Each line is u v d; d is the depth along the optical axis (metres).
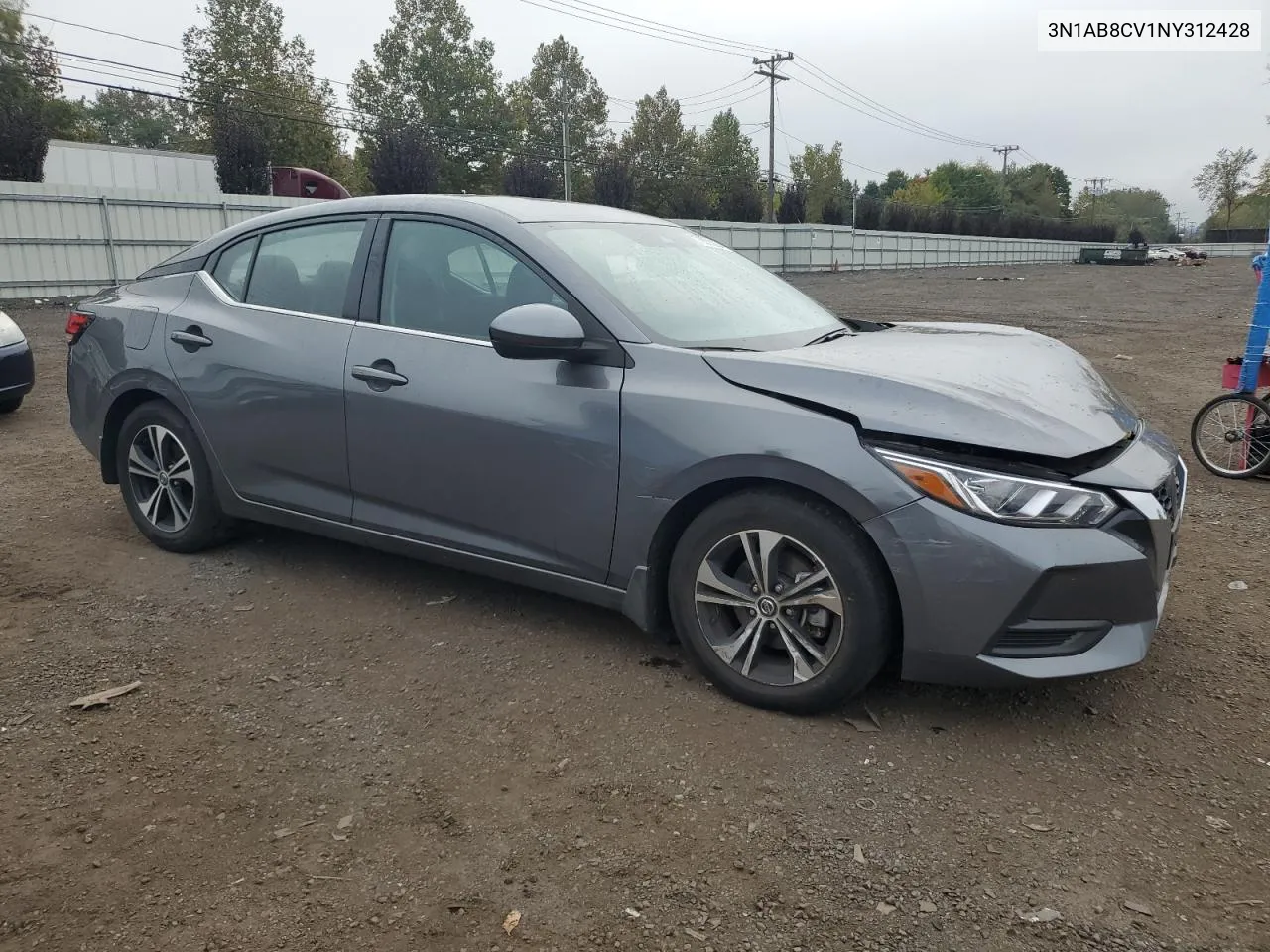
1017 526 2.66
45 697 3.18
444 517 3.62
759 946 2.08
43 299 21.12
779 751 2.85
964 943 2.08
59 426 7.67
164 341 4.31
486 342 3.47
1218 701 3.19
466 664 3.42
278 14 60.34
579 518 3.28
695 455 2.99
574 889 2.26
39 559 4.47
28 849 2.40
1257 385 6.56
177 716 3.06
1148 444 3.10
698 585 3.12
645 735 2.94
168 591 4.10
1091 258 64.19
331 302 3.90
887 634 2.87
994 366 3.24
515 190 41.06
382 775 2.73
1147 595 2.79
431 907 2.20
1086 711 3.11
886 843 2.43
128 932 2.12
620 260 3.61
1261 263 6.43
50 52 33.84
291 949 2.07
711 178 80.31
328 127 53.34
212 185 30.05
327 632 3.70
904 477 2.72
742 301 3.77
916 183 117.06
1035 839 2.45
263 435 4.03
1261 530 5.27
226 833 2.47
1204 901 2.21
